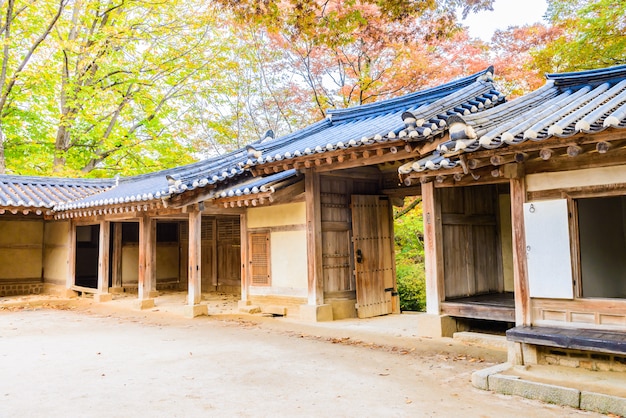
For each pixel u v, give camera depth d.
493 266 8.88
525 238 5.79
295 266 10.38
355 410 4.42
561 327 5.46
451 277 7.97
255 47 17.67
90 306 12.50
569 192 5.46
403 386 5.15
